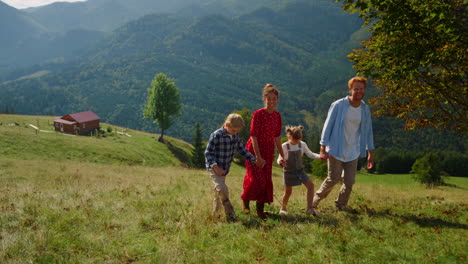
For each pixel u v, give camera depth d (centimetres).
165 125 6138
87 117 6131
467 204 618
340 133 480
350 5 663
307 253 321
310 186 488
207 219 430
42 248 319
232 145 451
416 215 491
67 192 648
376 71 689
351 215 478
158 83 5853
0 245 316
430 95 839
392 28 616
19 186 777
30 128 5303
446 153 10550
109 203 538
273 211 514
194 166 5181
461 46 623
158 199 589
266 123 459
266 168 465
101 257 305
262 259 306
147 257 306
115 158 4406
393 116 971
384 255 317
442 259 305
